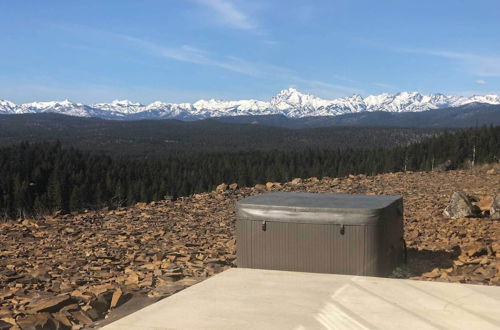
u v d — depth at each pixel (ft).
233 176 229.04
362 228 16.96
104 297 15.60
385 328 11.53
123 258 23.75
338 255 17.17
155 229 31.89
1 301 16.55
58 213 39.86
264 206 18.06
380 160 191.93
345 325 11.75
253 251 18.21
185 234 30.04
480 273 18.71
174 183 217.77
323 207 17.47
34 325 13.33
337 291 14.70
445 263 20.68
